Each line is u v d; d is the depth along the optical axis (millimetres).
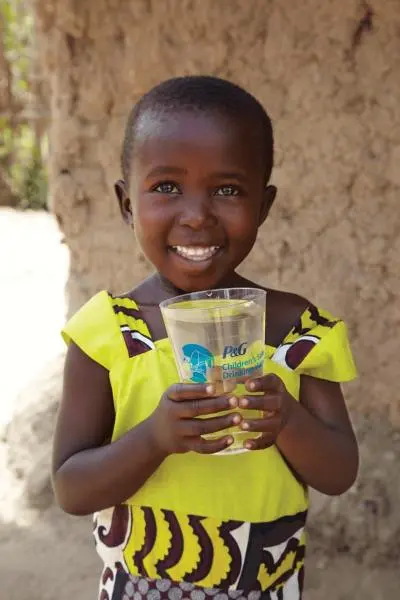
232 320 1620
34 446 4832
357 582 3631
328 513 3820
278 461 1927
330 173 3971
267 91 4070
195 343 1631
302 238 4090
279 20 3984
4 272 10844
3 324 8602
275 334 2020
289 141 4051
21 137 15648
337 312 4027
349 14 3791
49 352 7637
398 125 3787
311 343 1980
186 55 4254
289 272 4148
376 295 3936
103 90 4512
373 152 3863
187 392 1641
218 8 4113
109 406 1980
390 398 3955
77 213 4727
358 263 3965
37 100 15070
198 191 1839
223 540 1873
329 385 2020
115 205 4633
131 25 4375
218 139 1816
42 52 4672
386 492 3768
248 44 4086
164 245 1877
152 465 1801
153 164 1837
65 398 1973
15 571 3967
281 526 1926
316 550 3840
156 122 1845
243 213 1860
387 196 3873
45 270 10891
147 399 1911
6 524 4391
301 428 1844
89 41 4504
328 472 1915
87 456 1870
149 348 1947
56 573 3963
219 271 1883
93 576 3930
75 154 4656
